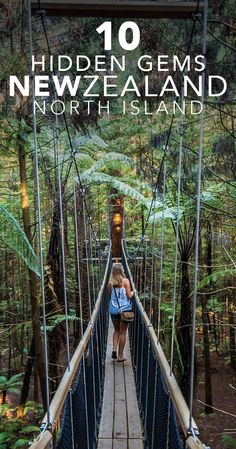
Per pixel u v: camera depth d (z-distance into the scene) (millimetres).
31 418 5789
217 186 5375
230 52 3699
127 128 6723
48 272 5270
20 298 8938
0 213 3133
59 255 5410
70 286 7988
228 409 9062
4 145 4551
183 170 5254
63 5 1637
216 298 8711
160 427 2430
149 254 8391
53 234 5332
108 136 6906
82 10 1644
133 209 10992
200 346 10906
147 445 3291
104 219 12156
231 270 5316
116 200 10797
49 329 4844
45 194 6832
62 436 1782
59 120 4395
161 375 2471
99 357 4598
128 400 4500
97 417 3922
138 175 7715
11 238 3150
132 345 6051
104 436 3705
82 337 3152
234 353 10758
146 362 3656
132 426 3887
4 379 5859
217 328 11977
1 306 8336
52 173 6211
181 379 5281
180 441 1718
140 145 7102
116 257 11312
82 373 2789
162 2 1647
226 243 6934
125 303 5793
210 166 5258
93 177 5727
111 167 6441
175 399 1882
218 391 10125
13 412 6320
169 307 7160
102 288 6395
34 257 3209
